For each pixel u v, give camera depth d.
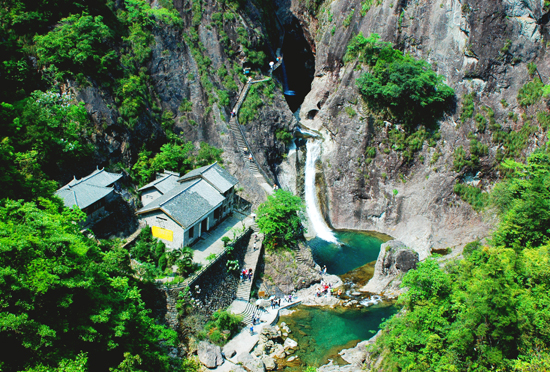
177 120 61.03
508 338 26.39
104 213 44.88
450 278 34.03
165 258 42.34
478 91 65.31
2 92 44.59
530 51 63.47
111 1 58.59
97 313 25.55
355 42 71.50
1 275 20.91
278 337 41.97
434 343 29.72
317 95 78.94
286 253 50.97
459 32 65.94
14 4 47.53
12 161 34.16
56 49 47.72
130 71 55.91
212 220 50.62
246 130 64.56
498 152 63.88
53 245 24.23
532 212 39.66
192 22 65.69
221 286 44.56
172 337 34.34
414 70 64.69
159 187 50.06
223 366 37.47
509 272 30.97
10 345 22.17
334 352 41.03
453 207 64.25
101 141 49.34
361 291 51.22
